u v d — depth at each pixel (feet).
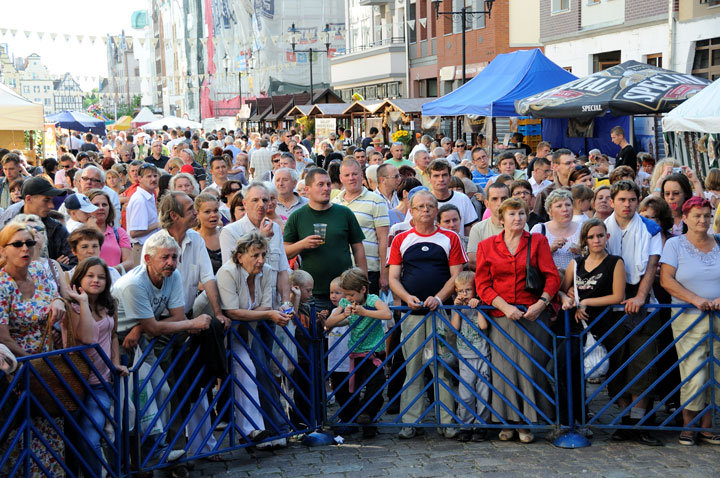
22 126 66.44
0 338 17.80
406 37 145.69
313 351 23.72
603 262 22.33
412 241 23.98
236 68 287.69
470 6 121.90
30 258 18.12
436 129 90.48
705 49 76.43
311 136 116.26
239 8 273.95
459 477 20.25
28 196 25.18
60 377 18.02
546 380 22.80
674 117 42.70
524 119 75.25
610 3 89.25
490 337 22.91
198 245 22.33
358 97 114.32
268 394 22.53
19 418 17.65
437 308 23.00
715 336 21.79
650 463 20.81
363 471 20.93
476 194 36.65
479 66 120.06
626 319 22.27
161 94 408.26
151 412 20.45
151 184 33.01
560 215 24.08
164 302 20.43
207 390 21.31
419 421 23.36
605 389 26.78
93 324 18.75
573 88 54.24
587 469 20.48
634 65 55.06
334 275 26.17
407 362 23.40
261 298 22.47
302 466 21.49
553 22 99.55
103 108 526.98
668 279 22.15
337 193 33.68
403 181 31.09
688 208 21.84
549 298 21.98
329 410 25.08
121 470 19.89
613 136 54.08
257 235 21.63
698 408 22.02
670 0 78.18
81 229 21.52
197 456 21.08
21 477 17.66
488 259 22.35
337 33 249.96
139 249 32.71
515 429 23.15
